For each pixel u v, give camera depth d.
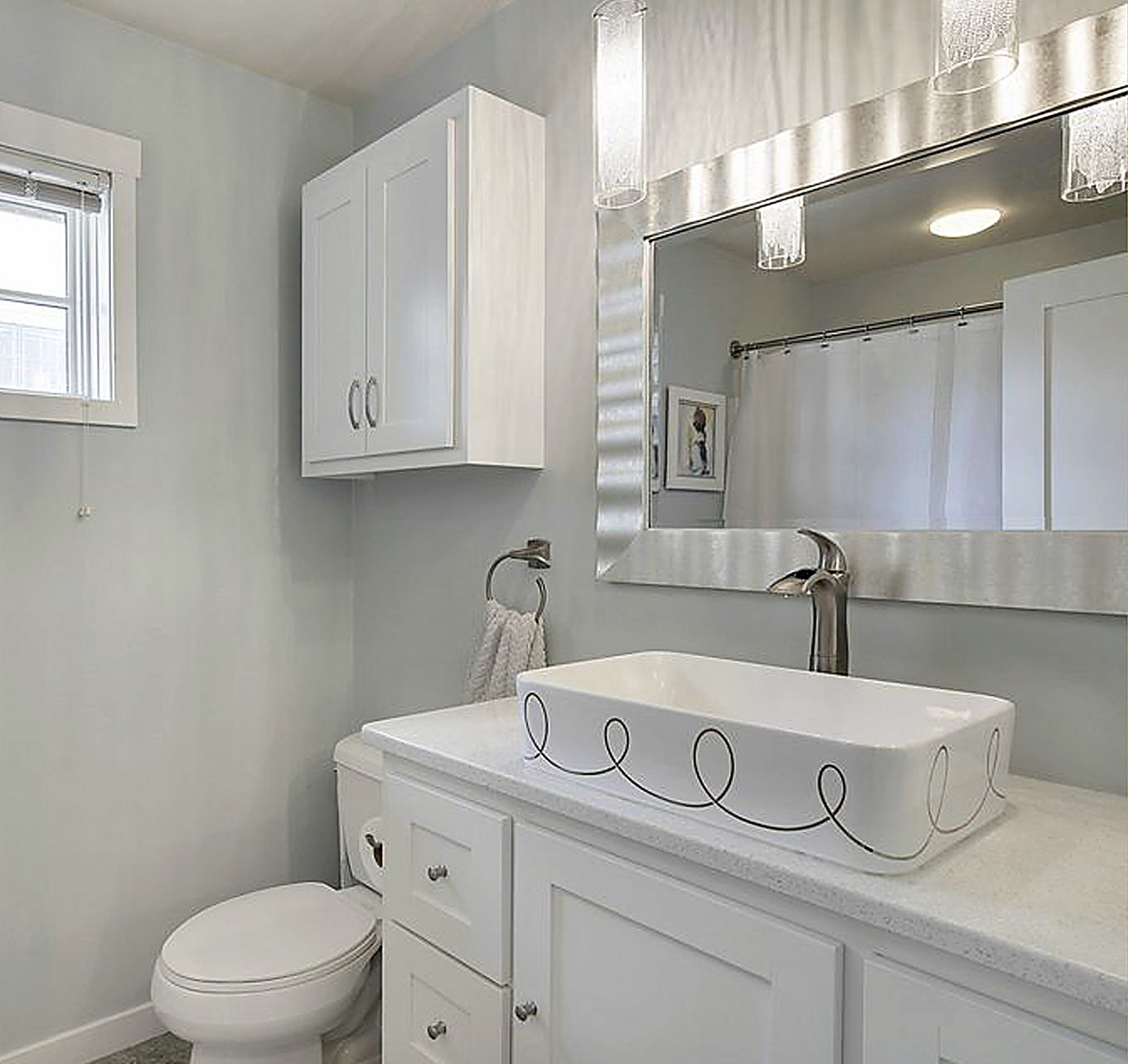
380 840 2.07
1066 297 1.19
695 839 0.97
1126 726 1.15
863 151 1.40
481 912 1.27
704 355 1.62
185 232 2.26
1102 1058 0.70
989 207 1.27
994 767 1.04
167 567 2.24
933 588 1.32
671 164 1.70
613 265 1.78
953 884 0.86
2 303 2.06
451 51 2.22
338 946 1.80
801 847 0.93
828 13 1.46
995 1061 0.76
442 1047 1.35
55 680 2.07
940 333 1.32
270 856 2.44
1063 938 0.75
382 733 1.45
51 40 2.04
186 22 2.14
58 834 2.08
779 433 1.51
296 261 2.48
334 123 2.55
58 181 2.06
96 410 2.10
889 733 1.17
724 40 1.61
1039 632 1.23
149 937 2.22
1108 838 0.99
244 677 2.38
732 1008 0.95
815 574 1.30
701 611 1.65
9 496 2.00
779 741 0.95
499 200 1.86
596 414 1.83
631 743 1.10
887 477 1.37
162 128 2.22
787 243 1.50
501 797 1.24
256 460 2.40
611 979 1.08
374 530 2.51
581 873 1.11
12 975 2.01
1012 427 1.24
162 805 2.24
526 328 1.91
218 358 2.32
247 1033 1.66
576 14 1.90
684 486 1.65
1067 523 1.19
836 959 0.86
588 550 1.86
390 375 2.00
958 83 0.96
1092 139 1.17
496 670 1.94
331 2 2.05
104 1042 2.13
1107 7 1.17
